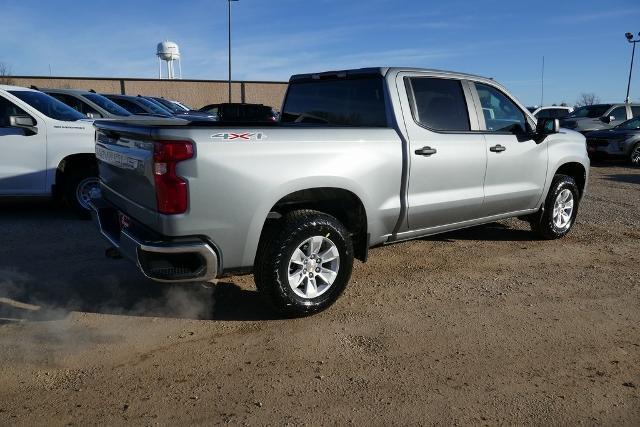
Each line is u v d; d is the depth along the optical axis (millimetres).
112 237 4230
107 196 4684
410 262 5711
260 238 4031
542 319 4301
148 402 3064
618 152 15164
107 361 3521
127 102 14367
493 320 4270
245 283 4980
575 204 6785
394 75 4836
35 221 7078
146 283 4910
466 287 4992
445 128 5102
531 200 6137
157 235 3695
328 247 4242
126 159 4004
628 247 6398
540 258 5922
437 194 5023
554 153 6258
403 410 3045
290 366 3504
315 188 4191
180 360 3555
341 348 3764
